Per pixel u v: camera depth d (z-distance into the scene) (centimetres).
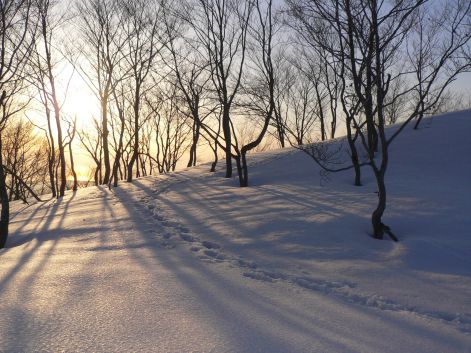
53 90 1911
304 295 538
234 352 349
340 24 835
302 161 1730
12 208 1625
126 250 794
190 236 909
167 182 1769
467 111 2094
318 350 362
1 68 1134
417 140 1692
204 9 1575
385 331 423
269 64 1523
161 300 479
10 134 3303
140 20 2111
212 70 1661
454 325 454
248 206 1138
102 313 434
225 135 1725
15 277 591
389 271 661
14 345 356
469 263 701
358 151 1680
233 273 630
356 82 851
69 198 1648
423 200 1032
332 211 999
